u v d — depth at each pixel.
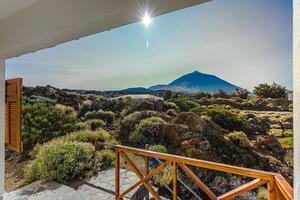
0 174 3.14
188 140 4.86
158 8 1.26
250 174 1.75
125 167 5.05
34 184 4.62
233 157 4.31
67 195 3.97
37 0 2.00
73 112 5.93
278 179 1.52
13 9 2.21
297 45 0.64
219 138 4.50
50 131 5.79
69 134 5.86
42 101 5.80
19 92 3.40
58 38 1.98
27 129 5.61
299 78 0.63
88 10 1.55
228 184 4.00
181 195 4.26
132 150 2.76
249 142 4.16
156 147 5.16
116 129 5.73
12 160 5.65
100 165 5.30
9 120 3.61
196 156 4.71
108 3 1.41
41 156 5.20
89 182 4.53
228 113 4.43
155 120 5.34
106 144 5.47
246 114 4.21
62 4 1.76
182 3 1.21
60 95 5.97
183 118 4.98
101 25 1.62
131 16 1.43
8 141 3.66
